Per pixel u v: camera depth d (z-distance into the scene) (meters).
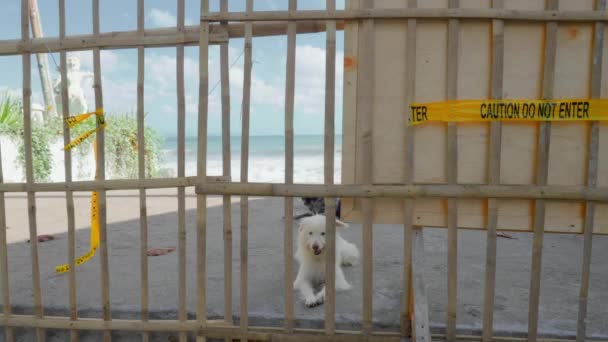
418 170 2.88
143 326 3.14
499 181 2.81
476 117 2.76
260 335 3.05
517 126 2.79
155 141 15.49
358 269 4.68
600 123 2.73
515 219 2.86
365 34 2.80
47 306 3.44
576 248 5.25
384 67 2.85
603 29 2.67
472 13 2.70
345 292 3.80
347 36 2.85
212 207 8.38
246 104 2.94
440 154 2.85
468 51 2.77
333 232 2.94
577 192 2.73
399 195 2.85
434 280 4.10
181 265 3.09
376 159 2.90
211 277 4.18
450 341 2.95
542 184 2.77
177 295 3.67
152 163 15.34
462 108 2.77
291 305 3.03
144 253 3.12
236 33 3.00
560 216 2.82
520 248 5.25
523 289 3.80
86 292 3.76
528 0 2.71
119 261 4.75
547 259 4.76
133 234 6.14
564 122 2.76
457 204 2.86
